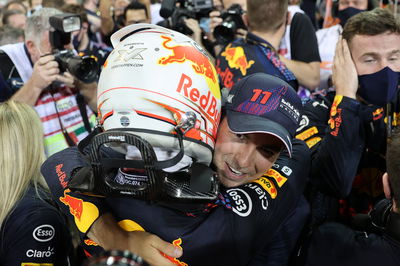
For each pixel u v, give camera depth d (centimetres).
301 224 132
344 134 145
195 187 99
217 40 236
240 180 116
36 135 152
